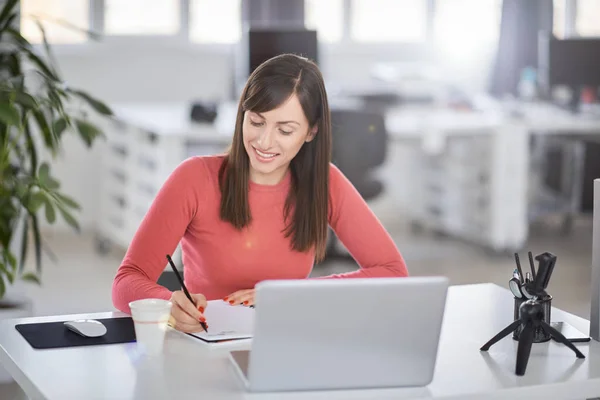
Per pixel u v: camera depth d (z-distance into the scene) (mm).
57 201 3230
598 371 1815
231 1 7059
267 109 2193
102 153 6258
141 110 6105
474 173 6113
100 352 1881
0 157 3273
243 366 1756
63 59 6766
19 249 4578
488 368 1823
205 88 7066
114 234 6000
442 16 7379
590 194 6316
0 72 3449
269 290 1597
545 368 1829
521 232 5977
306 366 1659
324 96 2314
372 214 2527
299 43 5566
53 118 3324
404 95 6527
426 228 7031
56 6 6750
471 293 2412
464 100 6492
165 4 6973
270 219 2389
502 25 6816
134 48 6906
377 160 5195
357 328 1660
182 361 1833
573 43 6457
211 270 2400
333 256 5805
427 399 1657
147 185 5410
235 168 2342
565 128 5809
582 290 5203
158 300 1892
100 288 5227
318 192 2387
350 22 7297
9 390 3539
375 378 1693
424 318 1677
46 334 1991
